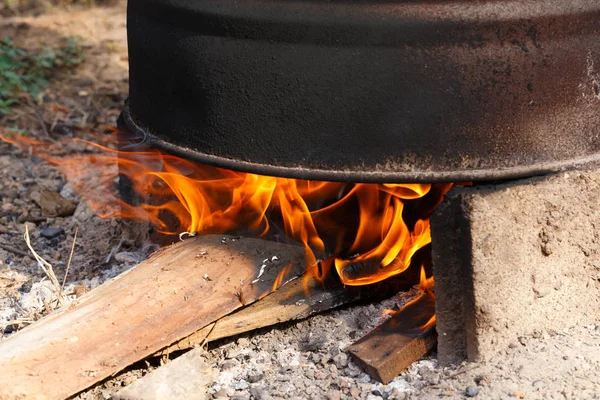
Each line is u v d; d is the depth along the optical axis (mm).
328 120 3078
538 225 3164
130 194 4125
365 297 3604
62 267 4047
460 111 3027
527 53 3010
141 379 3082
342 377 3178
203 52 3229
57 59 6609
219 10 3148
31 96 6070
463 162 3074
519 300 3170
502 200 3064
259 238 3611
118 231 4352
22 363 2986
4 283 3910
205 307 3270
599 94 3172
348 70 3016
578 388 2967
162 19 3375
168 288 3316
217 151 3299
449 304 3127
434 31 2957
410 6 2951
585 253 3297
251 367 3285
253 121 3184
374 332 3295
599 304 3363
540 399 2926
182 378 3104
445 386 3039
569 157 3178
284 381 3182
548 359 3105
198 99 3299
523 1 2977
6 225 4453
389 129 3047
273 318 3422
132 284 3342
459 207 3025
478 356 3121
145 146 3861
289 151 3158
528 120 3078
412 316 3346
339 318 3535
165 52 3389
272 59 3088
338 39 2998
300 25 3018
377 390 3094
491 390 2979
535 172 3117
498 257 3088
